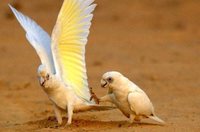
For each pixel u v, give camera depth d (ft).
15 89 63.36
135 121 41.47
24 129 41.83
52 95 39.88
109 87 39.63
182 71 73.15
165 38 106.63
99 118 44.70
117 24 123.54
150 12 133.80
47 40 41.98
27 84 64.95
